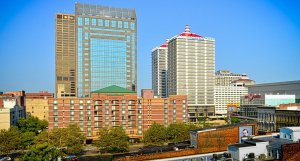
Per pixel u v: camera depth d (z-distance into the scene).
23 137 124.50
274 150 57.94
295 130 64.12
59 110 155.62
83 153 128.62
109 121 160.12
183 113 173.12
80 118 157.88
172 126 138.38
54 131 125.50
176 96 172.00
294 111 117.19
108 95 160.88
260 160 56.38
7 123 153.12
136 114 163.88
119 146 124.94
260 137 72.56
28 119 171.12
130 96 163.88
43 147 88.38
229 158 60.69
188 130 134.75
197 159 67.50
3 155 122.75
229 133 79.31
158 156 68.50
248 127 81.25
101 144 125.62
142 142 147.75
